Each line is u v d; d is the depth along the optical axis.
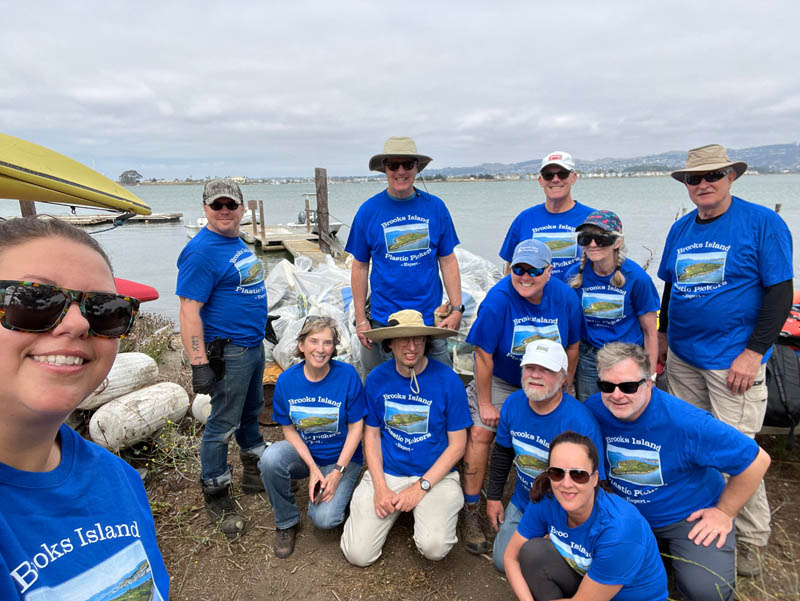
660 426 2.55
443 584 2.78
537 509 2.45
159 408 3.88
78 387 0.83
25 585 0.80
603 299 3.28
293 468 3.13
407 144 3.29
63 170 2.02
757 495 2.77
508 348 3.21
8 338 0.77
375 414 3.24
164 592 1.08
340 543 3.07
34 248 0.80
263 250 16.72
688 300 3.06
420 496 2.89
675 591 2.68
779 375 3.43
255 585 2.78
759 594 2.58
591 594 2.22
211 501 3.25
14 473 0.84
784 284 2.72
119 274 12.30
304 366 3.20
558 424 2.71
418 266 3.53
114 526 0.97
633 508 2.27
